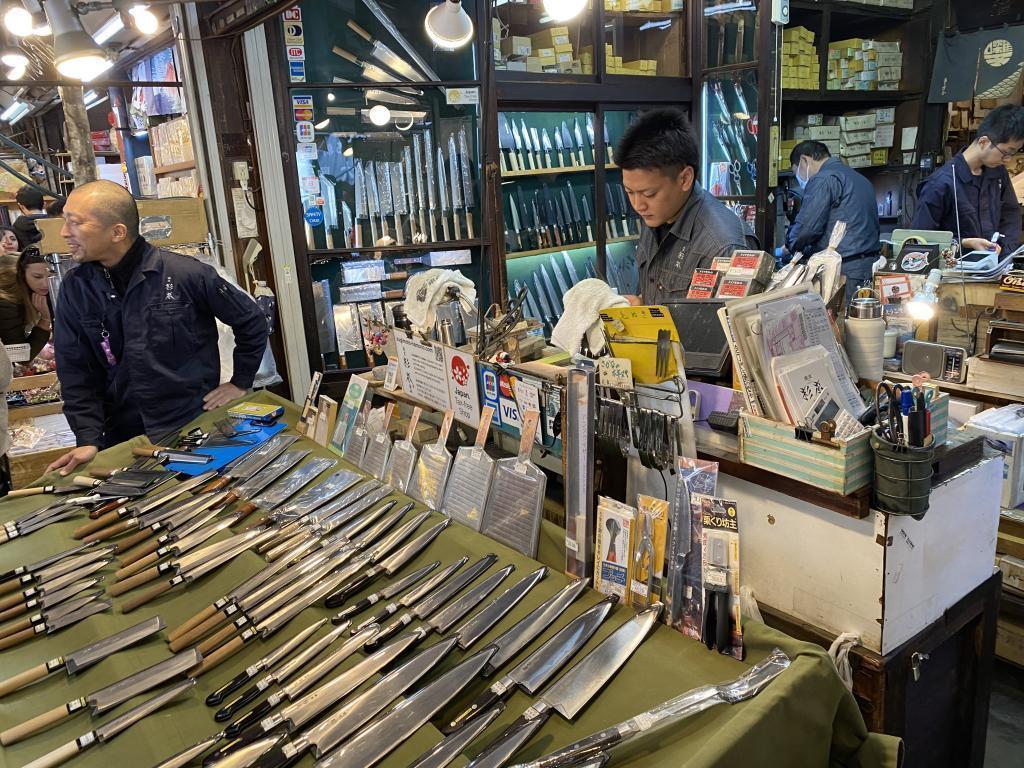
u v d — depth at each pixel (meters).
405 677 1.12
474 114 4.16
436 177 4.20
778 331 1.30
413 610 1.29
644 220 2.25
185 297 2.48
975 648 1.53
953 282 2.60
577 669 1.10
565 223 4.82
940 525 1.34
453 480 1.61
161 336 2.46
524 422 1.49
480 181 4.25
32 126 8.20
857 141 6.47
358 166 4.06
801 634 1.37
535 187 4.71
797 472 1.28
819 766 1.05
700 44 4.80
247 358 2.64
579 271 5.04
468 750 1.00
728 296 1.71
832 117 6.42
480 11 3.82
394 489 1.74
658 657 1.12
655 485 1.33
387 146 4.10
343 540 1.55
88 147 3.50
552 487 1.76
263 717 1.10
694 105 4.91
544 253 4.69
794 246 4.62
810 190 4.53
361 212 4.11
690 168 2.09
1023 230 4.20
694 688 1.04
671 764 0.92
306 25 3.82
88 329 2.45
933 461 1.31
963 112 6.54
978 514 1.44
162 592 1.47
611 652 1.13
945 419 1.35
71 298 2.44
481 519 1.52
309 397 2.24
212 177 3.77
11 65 3.65
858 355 1.54
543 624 1.21
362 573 1.43
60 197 3.89
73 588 1.51
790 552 1.38
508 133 4.48
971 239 3.32
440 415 2.02
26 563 1.65
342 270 4.08
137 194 5.32
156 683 1.19
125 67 4.95
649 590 1.21
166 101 4.27
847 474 1.21
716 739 0.91
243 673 1.20
